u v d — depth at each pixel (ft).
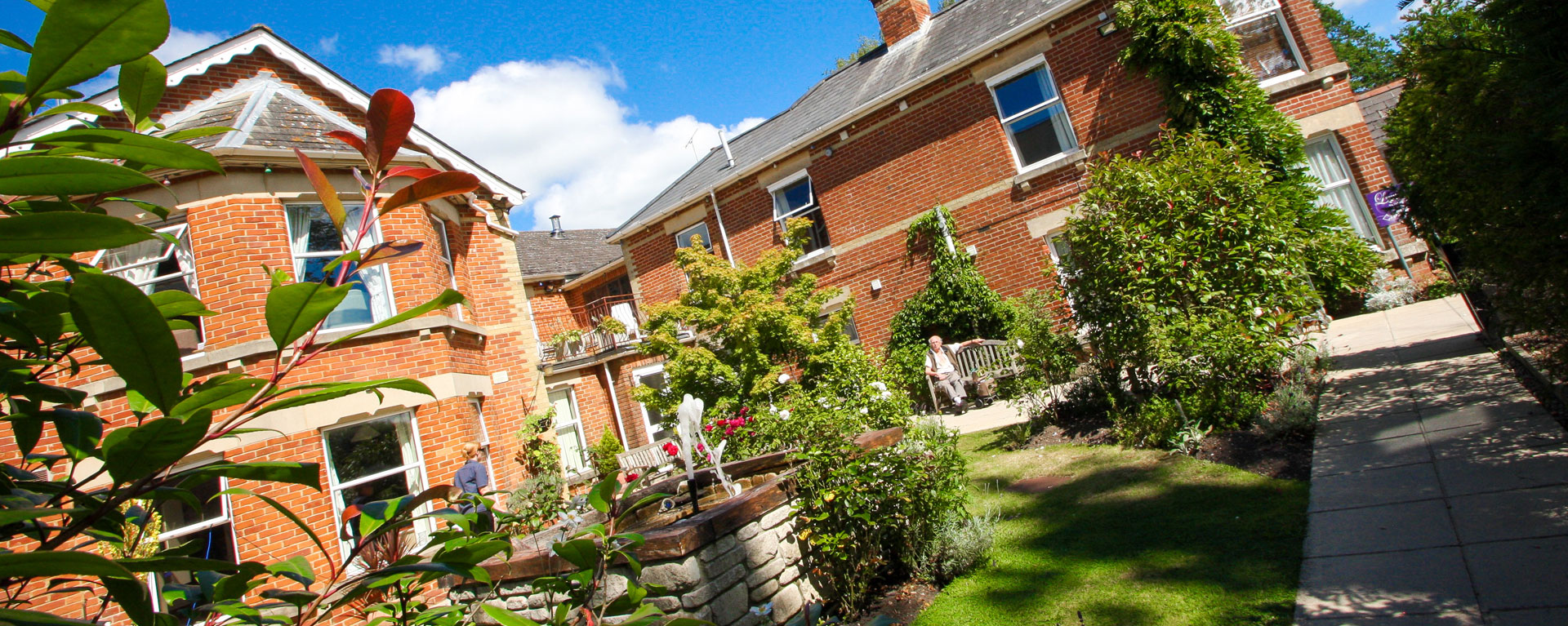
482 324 37.52
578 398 60.39
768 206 53.11
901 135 47.44
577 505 17.61
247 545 25.62
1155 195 25.32
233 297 26.94
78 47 3.11
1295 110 40.09
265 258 27.78
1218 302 24.81
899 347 47.11
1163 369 24.31
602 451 54.75
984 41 44.37
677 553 13.07
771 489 16.40
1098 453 24.45
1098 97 41.16
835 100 54.29
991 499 22.36
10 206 4.14
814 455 17.02
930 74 44.80
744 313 39.17
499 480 33.86
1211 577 14.17
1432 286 37.27
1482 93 13.84
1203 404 23.11
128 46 3.17
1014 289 44.06
